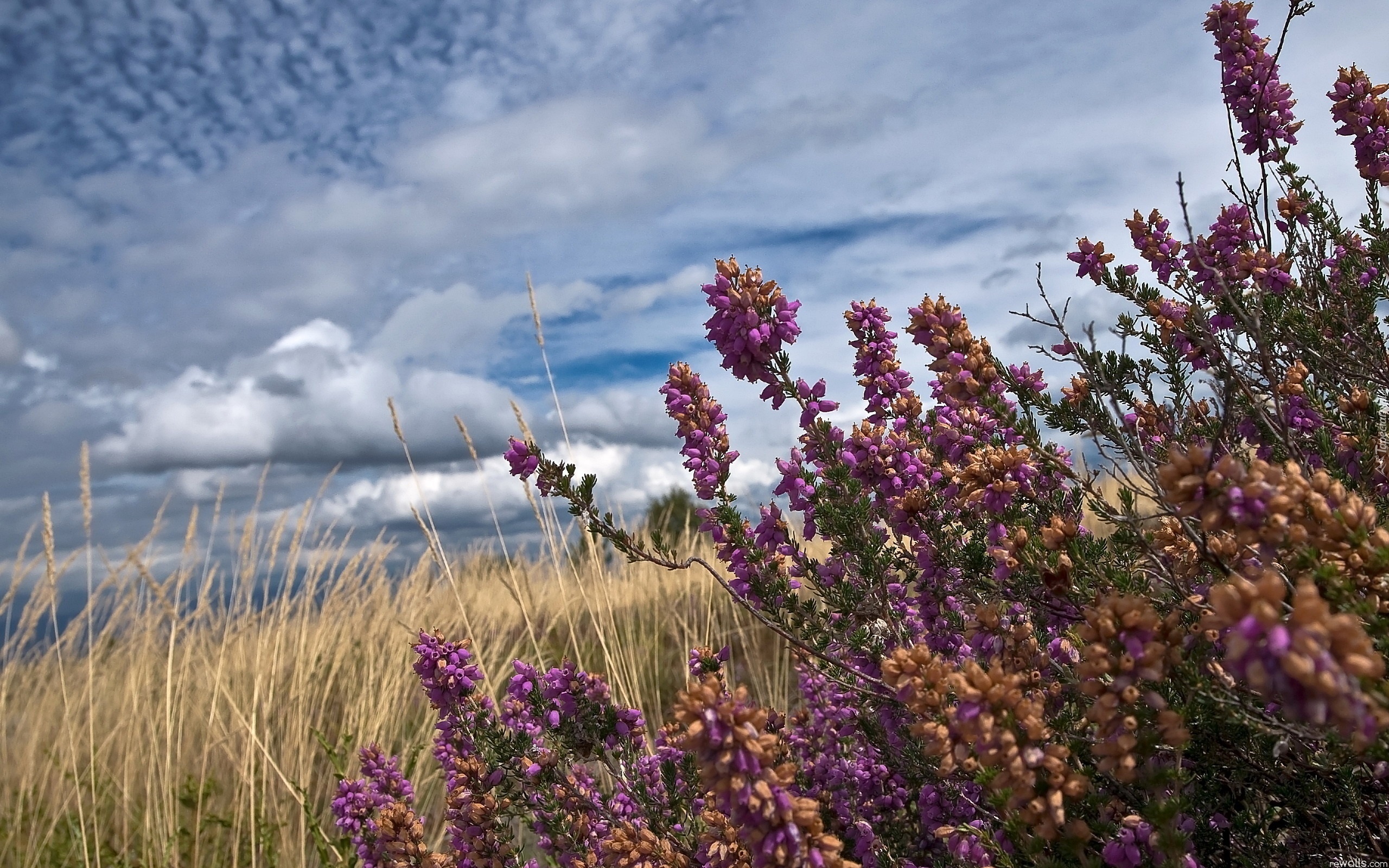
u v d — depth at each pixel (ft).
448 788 8.98
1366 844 5.73
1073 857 5.23
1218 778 6.16
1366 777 5.66
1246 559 5.53
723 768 4.75
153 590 17.93
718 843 6.17
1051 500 7.64
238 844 15.25
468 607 24.53
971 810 7.20
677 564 8.26
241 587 20.67
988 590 7.20
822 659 7.58
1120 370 8.43
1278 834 6.25
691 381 8.46
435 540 15.96
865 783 8.16
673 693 17.92
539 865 10.11
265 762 16.28
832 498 7.89
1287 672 3.37
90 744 18.66
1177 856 4.64
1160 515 6.60
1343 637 3.35
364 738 17.11
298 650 19.57
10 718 22.25
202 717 19.93
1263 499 4.40
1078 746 6.04
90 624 20.58
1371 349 8.23
